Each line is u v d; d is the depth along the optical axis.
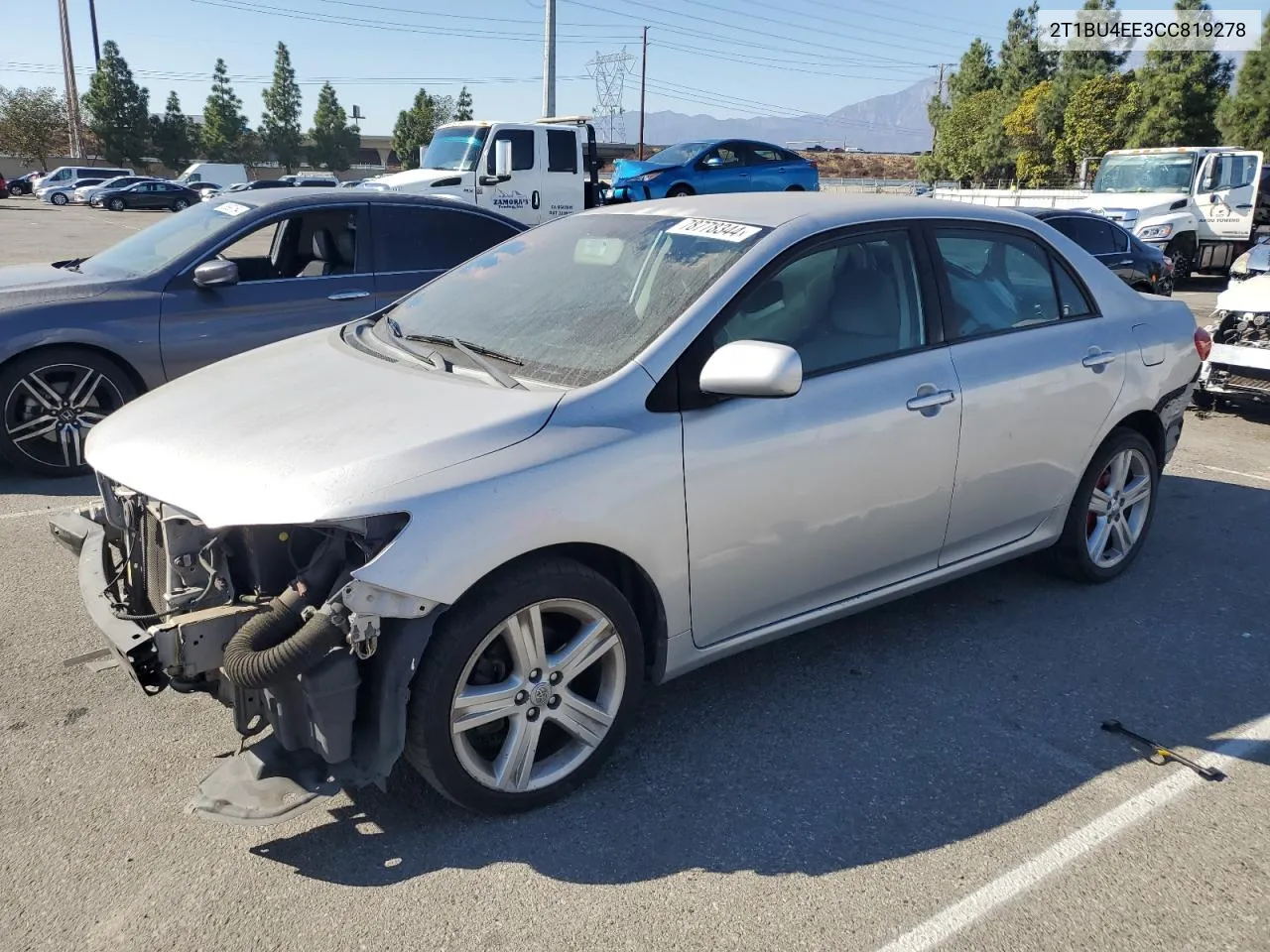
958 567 3.93
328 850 2.73
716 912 2.51
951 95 59.00
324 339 3.75
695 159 18.84
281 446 2.72
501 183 14.52
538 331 3.33
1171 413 4.64
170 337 6.05
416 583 2.49
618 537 2.84
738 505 3.09
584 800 2.96
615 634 2.93
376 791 2.99
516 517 2.63
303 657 2.41
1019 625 4.18
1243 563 4.91
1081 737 3.35
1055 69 52.22
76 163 63.94
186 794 2.96
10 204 45.16
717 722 3.41
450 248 7.16
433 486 2.56
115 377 5.95
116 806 2.90
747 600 3.25
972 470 3.75
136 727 3.31
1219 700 3.61
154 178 43.72
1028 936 2.45
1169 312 4.69
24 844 2.72
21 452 5.82
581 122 15.51
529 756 2.85
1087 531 4.50
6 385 5.68
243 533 2.76
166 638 2.54
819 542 3.34
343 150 85.75
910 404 3.48
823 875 2.66
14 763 3.10
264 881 2.60
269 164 82.62
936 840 2.81
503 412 2.80
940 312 3.71
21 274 6.37
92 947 2.37
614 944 2.40
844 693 3.62
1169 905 2.56
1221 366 7.57
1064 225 11.51
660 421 2.94
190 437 2.88
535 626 2.77
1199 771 3.16
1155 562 4.91
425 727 2.62
